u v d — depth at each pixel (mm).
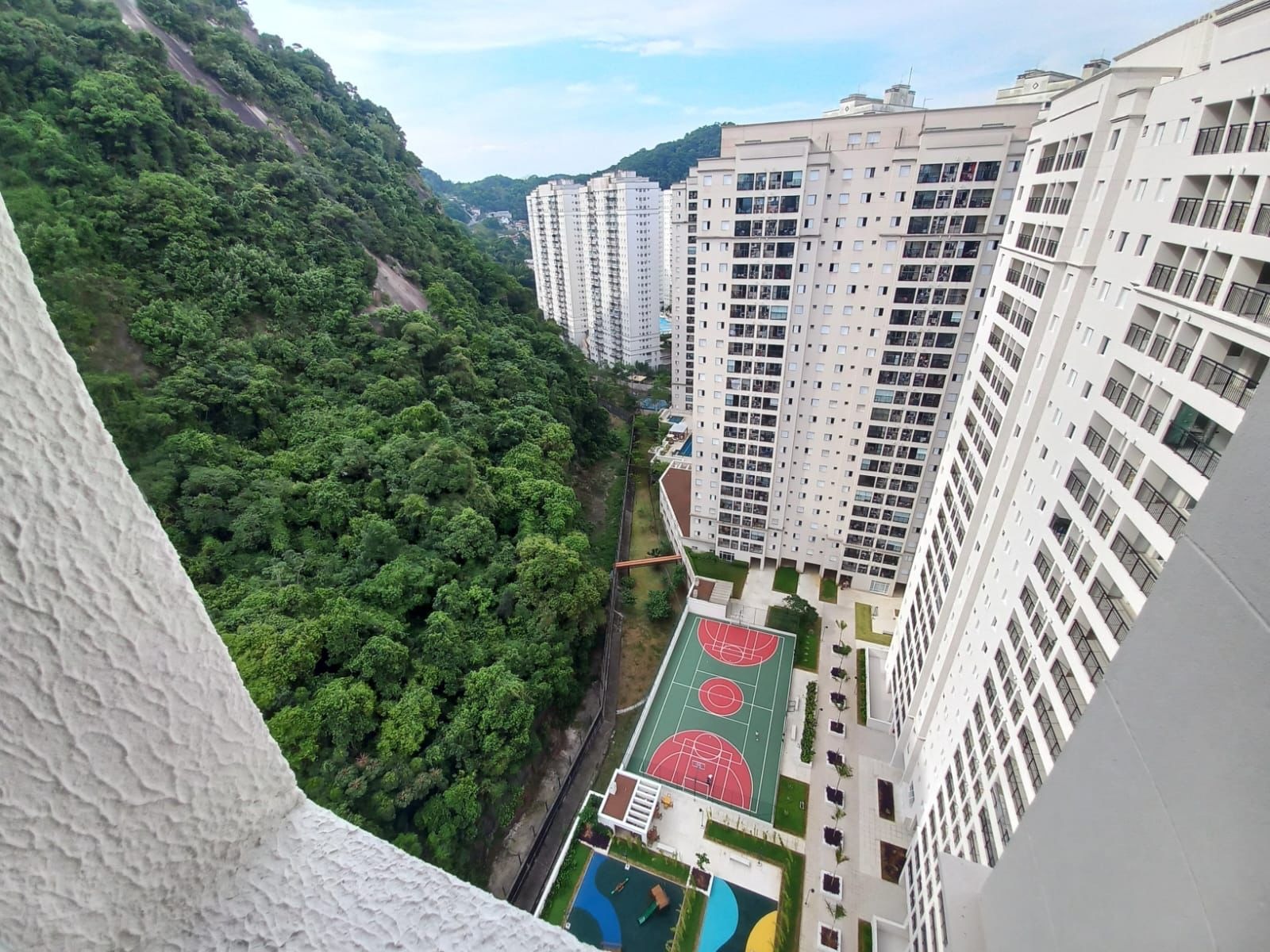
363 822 26703
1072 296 18766
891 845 31672
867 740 37000
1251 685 2645
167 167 47438
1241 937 2539
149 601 2387
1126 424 15383
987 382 25391
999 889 4992
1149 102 15844
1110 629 15016
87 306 37844
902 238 35750
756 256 39062
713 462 48625
